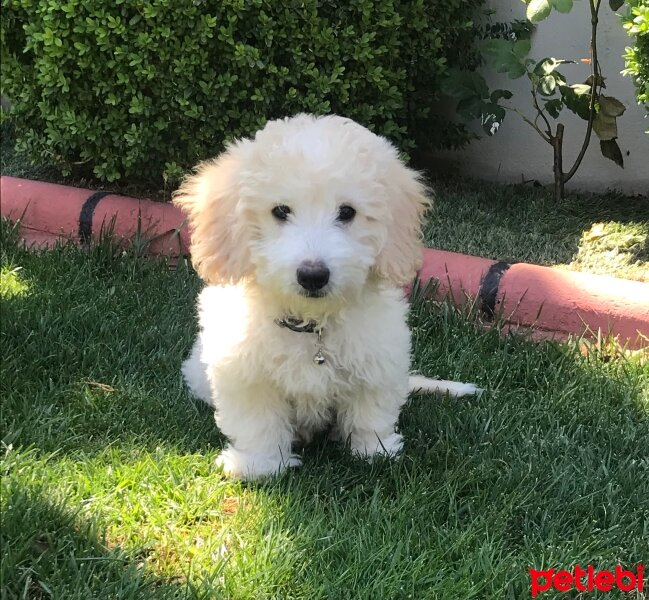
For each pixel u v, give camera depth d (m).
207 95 1.25
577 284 1.08
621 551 0.73
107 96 1.31
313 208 0.74
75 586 0.66
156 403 0.91
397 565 0.70
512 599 0.68
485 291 1.11
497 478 0.81
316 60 1.29
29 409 0.88
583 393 0.95
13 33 1.36
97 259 1.22
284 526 0.74
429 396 0.95
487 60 1.46
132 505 0.76
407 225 0.80
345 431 0.86
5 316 1.04
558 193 1.38
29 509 0.71
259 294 0.79
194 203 0.82
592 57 1.28
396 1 1.28
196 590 0.66
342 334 0.79
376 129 1.35
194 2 1.19
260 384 0.81
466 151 1.57
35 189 1.36
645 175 1.41
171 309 1.11
